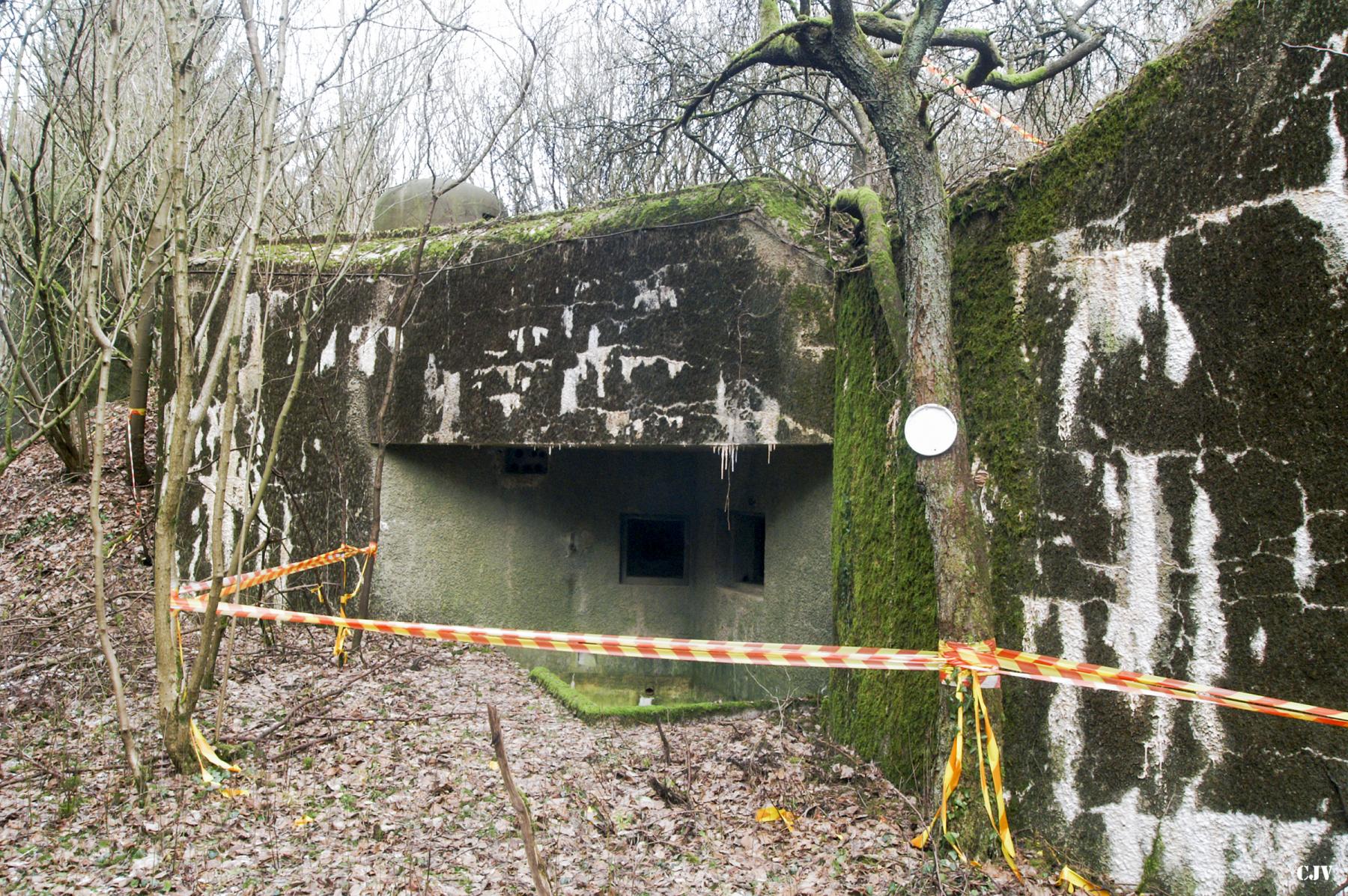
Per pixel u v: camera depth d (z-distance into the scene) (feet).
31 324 23.27
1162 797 11.93
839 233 20.42
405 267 26.66
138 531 31.14
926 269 13.71
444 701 20.95
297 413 27.91
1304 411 10.84
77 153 25.34
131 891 12.01
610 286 23.11
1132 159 12.86
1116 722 12.49
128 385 45.55
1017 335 14.38
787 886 12.46
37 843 13.23
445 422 25.45
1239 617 11.31
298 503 25.45
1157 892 11.81
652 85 26.07
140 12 23.20
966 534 13.01
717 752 17.65
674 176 32.24
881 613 16.76
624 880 12.55
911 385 13.82
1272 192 11.21
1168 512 12.10
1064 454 13.48
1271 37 11.41
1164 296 12.32
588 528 28.32
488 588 27.35
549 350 23.85
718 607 25.98
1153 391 12.37
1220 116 11.85
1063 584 13.34
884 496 17.11
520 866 12.86
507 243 25.13
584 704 20.27
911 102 14.08
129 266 22.31
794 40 15.74
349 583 26.50
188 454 15.62
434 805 15.02
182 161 14.87
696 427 21.47
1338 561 10.50
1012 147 25.29
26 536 33.42
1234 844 11.21
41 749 16.84
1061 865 12.68
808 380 20.36
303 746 17.34
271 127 15.76
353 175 22.29
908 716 15.61
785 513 22.41
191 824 13.92
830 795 15.43
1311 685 10.63
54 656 21.83
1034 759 13.39
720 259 21.57
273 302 28.58
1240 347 11.46
